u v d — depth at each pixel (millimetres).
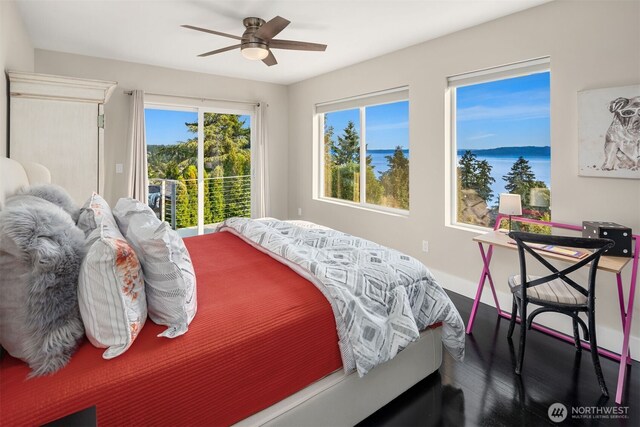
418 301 1896
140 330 1266
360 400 1641
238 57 4062
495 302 2887
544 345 2424
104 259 1120
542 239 1956
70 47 3654
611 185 2307
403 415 1773
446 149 3391
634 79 2168
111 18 2916
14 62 2662
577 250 2258
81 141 2852
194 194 4941
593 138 2354
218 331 1290
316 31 3189
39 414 904
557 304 2035
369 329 1578
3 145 2428
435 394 1926
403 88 3811
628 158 2201
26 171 2332
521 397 1898
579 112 2412
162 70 4477
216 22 2990
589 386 1987
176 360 1135
